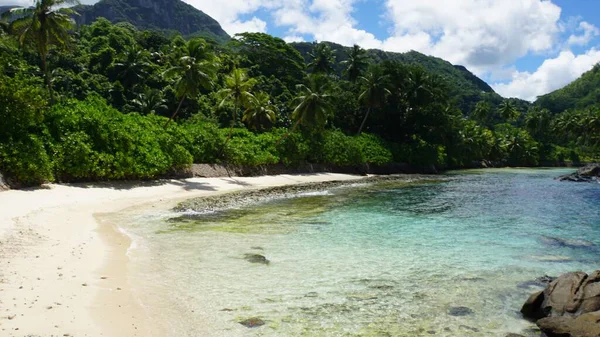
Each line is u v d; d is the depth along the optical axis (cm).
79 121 2873
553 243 1733
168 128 3894
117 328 792
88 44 7925
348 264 1361
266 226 1947
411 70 7844
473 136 9275
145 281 1094
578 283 1019
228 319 897
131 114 3891
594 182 5128
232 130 4769
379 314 961
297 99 5800
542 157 11294
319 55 8812
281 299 1032
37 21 3572
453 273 1291
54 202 2075
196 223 1939
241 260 1352
